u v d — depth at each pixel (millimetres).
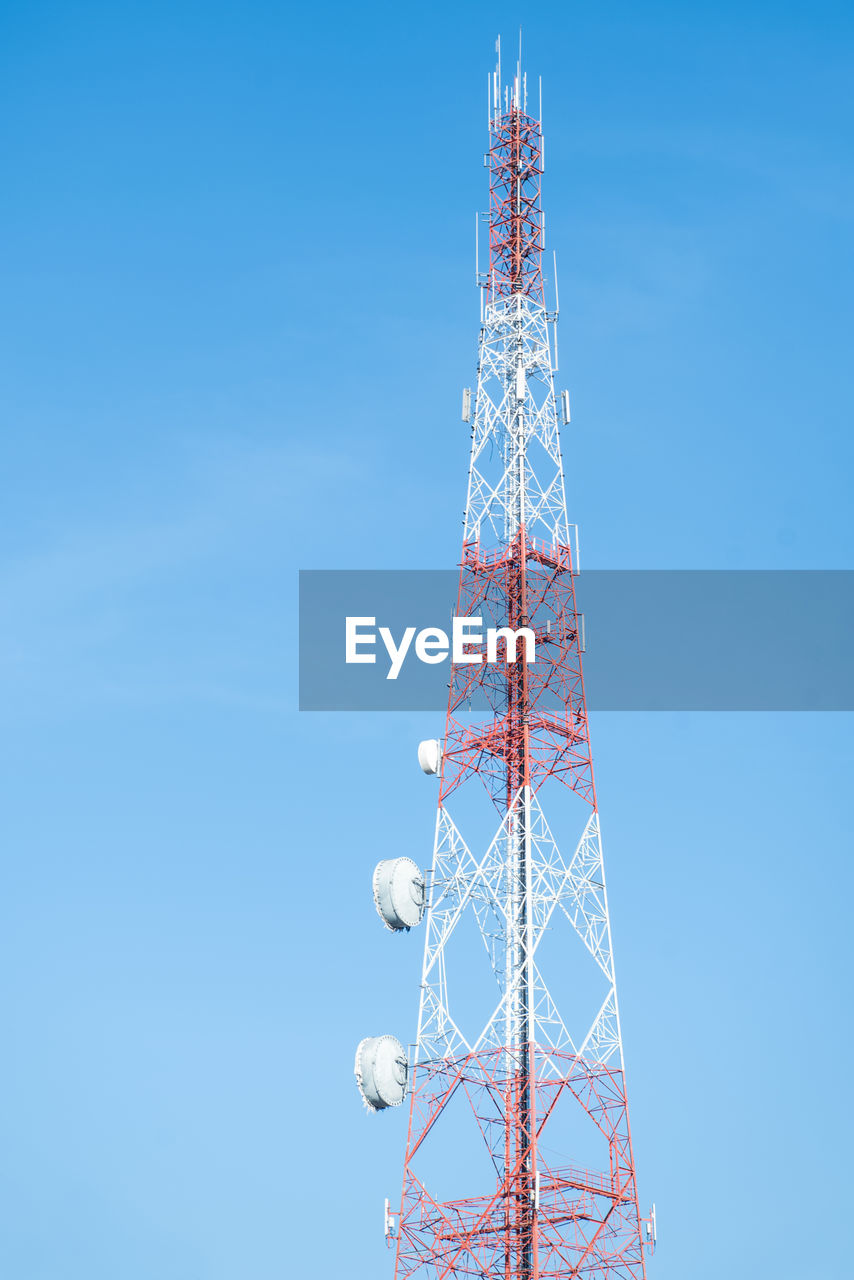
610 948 102312
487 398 115812
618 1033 100562
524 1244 97375
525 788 106250
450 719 109500
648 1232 96875
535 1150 98750
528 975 102312
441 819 107750
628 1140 98062
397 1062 102250
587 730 107875
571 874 104312
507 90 125188
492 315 118188
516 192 121625
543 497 113188
